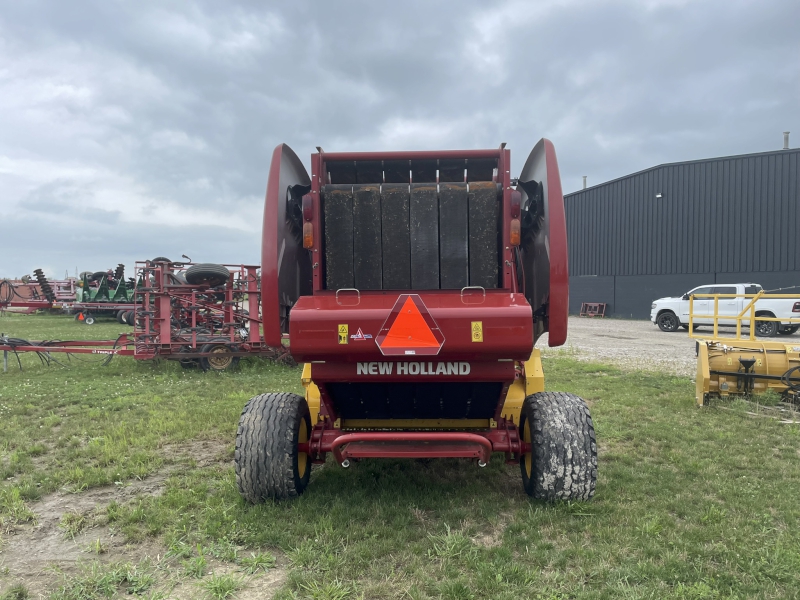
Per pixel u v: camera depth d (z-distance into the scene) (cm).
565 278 353
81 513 390
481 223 372
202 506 395
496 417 402
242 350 1110
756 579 293
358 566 303
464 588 276
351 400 385
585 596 273
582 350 1438
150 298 1210
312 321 323
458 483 437
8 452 544
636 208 3030
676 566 302
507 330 317
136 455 515
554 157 371
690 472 470
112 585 290
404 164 396
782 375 719
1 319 2973
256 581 296
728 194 2669
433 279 373
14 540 352
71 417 697
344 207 375
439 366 339
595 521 355
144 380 984
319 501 386
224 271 1101
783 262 2502
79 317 2673
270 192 364
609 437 587
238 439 374
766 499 405
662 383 909
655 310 2172
